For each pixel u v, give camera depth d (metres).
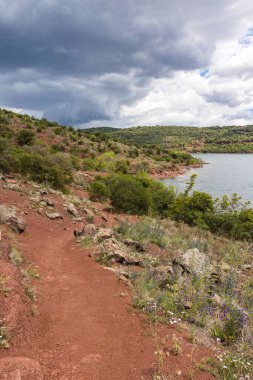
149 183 37.38
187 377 4.36
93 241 11.99
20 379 4.02
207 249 16.11
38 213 16.61
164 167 102.12
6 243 9.80
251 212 27.72
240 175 90.06
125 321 5.93
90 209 21.83
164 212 32.06
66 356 4.88
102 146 101.75
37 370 4.34
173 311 6.59
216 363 4.75
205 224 26.98
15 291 6.38
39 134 88.19
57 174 25.95
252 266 13.73
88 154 85.31
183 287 7.73
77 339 5.37
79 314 6.30
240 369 4.48
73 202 21.45
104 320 6.00
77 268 9.34
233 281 9.36
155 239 15.27
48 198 19.67
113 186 28.55
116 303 6.70
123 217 24.36
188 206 29.94
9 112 100.94
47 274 8.81
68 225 16.94
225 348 5.50
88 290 7.54
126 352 4.95
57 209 18.69
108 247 10.78
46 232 14.49
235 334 5.97
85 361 4.73
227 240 22.11
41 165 25.62
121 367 4.59
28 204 17.14
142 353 4.93
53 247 12.14
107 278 8.19
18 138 62.41
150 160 109.56
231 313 6.41
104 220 21.38
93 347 5.11
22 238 12.29
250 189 62.72
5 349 4.84
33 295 6.86
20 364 4.32
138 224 17.55
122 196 27.23
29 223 14.75
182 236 18.94
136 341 5.26
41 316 6.14
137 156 110.75
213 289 8.73
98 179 39.41
